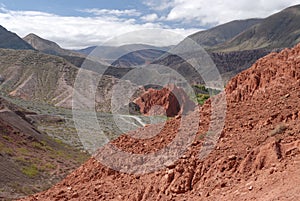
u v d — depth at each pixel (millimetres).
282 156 11055
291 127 12273
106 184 14766
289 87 14961
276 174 10383
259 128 13156
